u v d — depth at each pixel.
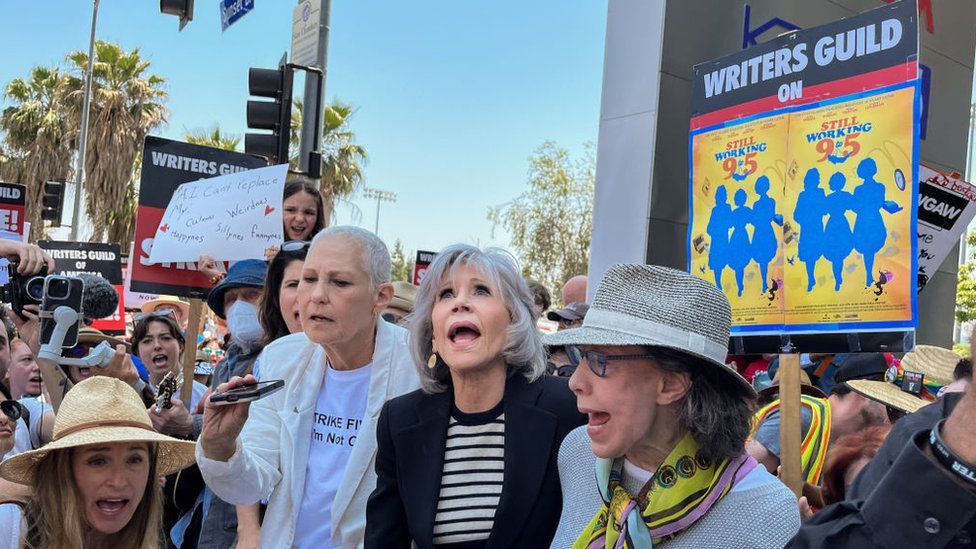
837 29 2.96
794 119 3.06
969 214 3.69
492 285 2.48
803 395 3.27
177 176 5.32
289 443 2.99
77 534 2.48
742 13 6.36
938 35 7.97
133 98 29.67
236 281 4.14
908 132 2.74
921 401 3.13
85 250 7.47
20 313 3.64
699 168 3.41
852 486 1.95
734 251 3.22
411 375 2.96
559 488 2.40
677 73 6.03
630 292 1.93
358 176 31.14
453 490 2.46
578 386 1.93
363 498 2.87
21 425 3.41
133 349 5.16
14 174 30.45
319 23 7.45
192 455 2.80
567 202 30.20
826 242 2.92
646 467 1.94
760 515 1.81
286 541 2.92
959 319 21.50
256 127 7.20
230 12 7.34
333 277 2.88
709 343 1.85
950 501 1.18
